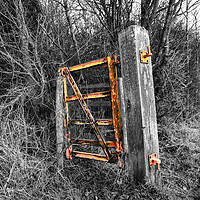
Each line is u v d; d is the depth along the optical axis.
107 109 3.37
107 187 2.06
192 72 4.22
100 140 2.36
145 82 1.93
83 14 3.98
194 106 4.28
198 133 3.12
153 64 3.09
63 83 2.75
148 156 1.89
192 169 2.27
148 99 1.95
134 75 1.87
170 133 3.12
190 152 2.60
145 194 1.81
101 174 2.34
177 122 3.67
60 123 2.70
